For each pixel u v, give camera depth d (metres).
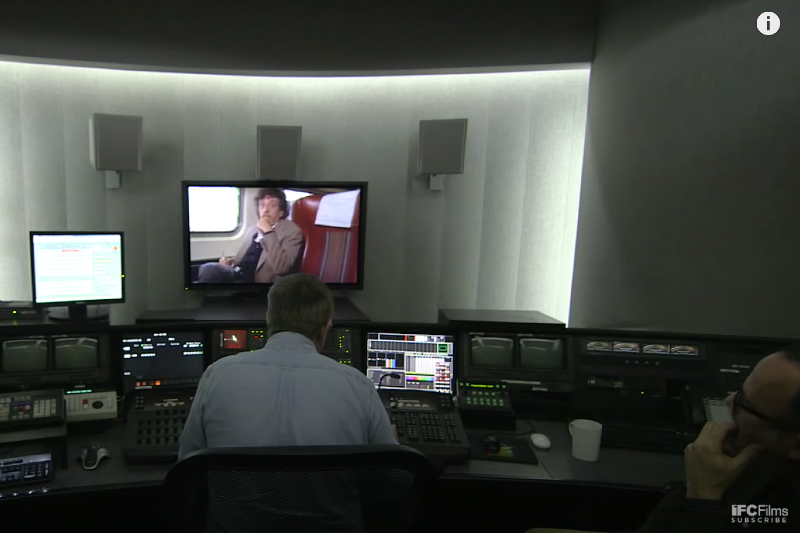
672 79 2.21
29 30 3.30
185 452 1.14
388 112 3.86
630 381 1.81
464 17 3.43
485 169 3.80
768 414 0.85
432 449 1.54
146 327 1.70
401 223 3.95
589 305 3.10
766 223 1.67
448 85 3.77
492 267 3.88
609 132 2.88
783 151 1.62
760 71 1.72
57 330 1.64
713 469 0.91
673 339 1.80
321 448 0.82
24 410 1.49
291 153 3.60
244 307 3.63
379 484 0.89
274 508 0.87
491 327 1.86
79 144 3.68
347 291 4.05
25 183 3.64
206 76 3.77
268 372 1.13
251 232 3.73
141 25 3.41
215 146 3.83
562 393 1.80
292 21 3.49
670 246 2.19
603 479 1.47
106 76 3.66
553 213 3.73
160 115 3.75
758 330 1.71
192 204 3.63
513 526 1.99
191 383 1.69
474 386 1.81
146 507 1.87
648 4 2.45
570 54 3.34
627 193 2.61
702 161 1.99
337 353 1.80
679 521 0.89
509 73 3.68
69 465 1.43
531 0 3.34
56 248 2.66
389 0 3.45
